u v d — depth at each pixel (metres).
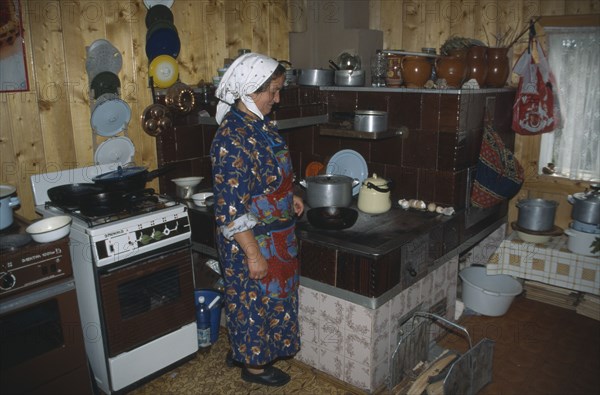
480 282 2.93
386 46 3.19
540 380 2.20
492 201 2.51
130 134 2.48
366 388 2.06
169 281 2.20
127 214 2.05
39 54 2.14
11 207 1.93
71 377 1.91
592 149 2.76
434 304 2.44
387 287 1.98
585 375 2.23
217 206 1.77
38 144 2.20
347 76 2.70
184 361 2.30
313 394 2.10
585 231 2.52
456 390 1.89
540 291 2.94
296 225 2.25
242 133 1.77
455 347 2.47
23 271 1.71
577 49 2.70
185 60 2.64
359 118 2.42
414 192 2.55
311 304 2.17
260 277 1.81
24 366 1.78
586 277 2.54
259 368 2.17
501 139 2.69
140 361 2.10
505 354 2.40
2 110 2.07
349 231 2.17
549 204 2.75
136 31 2.43
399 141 2.55
